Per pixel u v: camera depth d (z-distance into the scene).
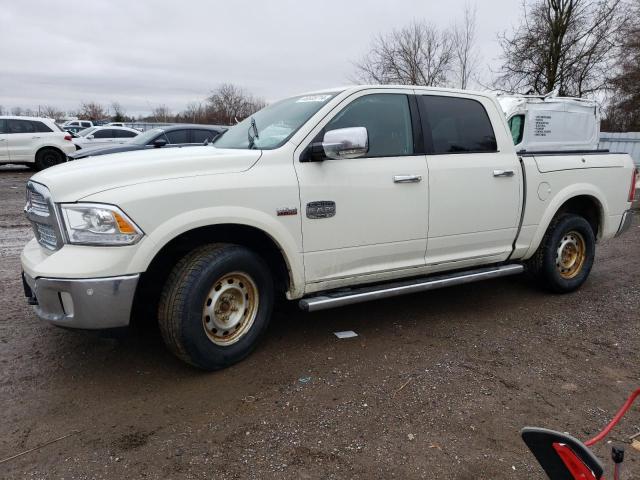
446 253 4.46
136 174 3.17
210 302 3.41
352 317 4.64
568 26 23.16
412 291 4.23
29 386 3.30
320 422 2.95
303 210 3.62
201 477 2.48
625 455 2.73
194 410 3.05
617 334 4.39
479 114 4.65
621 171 5.63
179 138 11.89
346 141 3.51
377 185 3.93
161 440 2.76
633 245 8.09
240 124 4.78
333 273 3.87
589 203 5.57
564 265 5.38
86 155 11.02
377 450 2.71
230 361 3.53
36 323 4.32
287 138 3.73
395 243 4.09
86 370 3.53
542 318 4.73
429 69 31.67
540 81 24.52
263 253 3.90
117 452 2.65
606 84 24.44
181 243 3.52
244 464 2.58
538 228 5.00
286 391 3.29
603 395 3.36
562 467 1.71
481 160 4.52
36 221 3.43
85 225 3.01
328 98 3.96
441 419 3.01
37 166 17.23
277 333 4.23
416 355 3.87
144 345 3.94
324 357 3.79
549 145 11.45
